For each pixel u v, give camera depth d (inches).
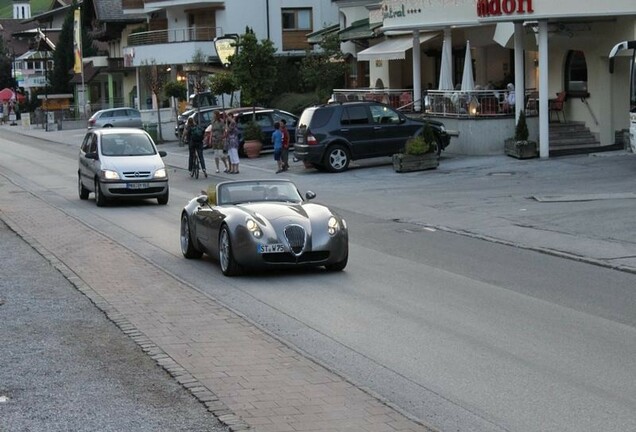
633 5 1309.1
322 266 675.4
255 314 529.3
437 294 578.2
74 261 700.7
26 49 5812.0
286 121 1802.4
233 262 637.3
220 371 398.6
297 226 635.5
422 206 1015.0
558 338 462.9
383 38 2032.5
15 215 1010.1
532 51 1609.3
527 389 379.9
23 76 4776.1
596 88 1448.1
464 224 880.3
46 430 322.3
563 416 345.7
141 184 1103.0
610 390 376.5
